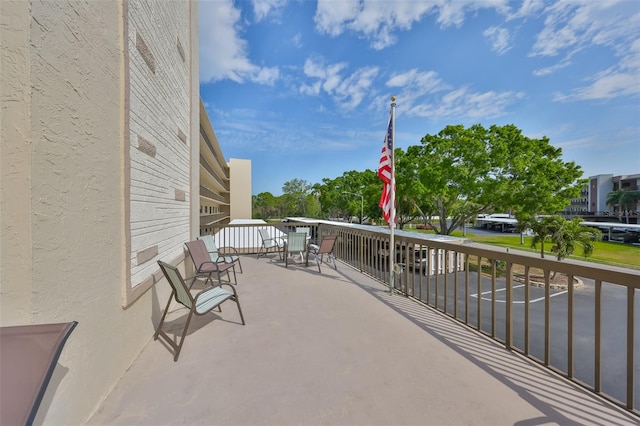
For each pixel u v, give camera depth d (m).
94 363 1.71
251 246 9.74
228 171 36.56
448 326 3.02
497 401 1.79
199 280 5.02
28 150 1.23
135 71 2.56
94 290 1.73
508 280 2.54
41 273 1.29
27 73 1.22
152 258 2.99
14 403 0.84
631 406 1.68
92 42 1.73
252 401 1.79
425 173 18.86
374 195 28.94
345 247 7.14
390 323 3.10
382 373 2.11
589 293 11.20
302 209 58.53
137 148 2.59
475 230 58.22
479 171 18.42
